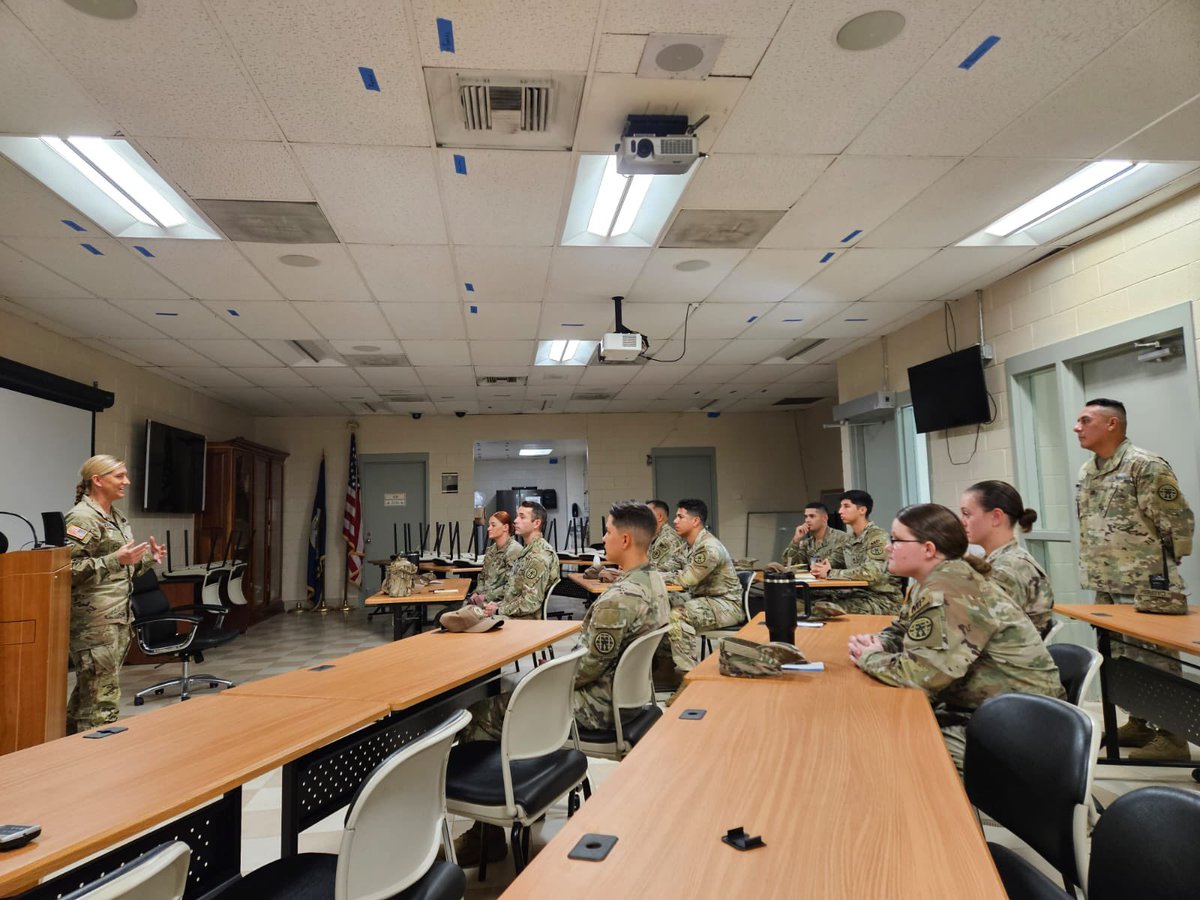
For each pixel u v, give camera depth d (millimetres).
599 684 2590
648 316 6199
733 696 1929
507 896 883
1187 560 4051
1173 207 4070
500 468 16891
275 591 10641
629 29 2514
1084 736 1359
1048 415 5211
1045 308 4992
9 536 5320
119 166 3572
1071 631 4992
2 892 1010
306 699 2004
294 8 2361
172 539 8180
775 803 1182
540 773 2133
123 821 1206
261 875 1584
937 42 2639
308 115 2992
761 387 9805
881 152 3443
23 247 4320
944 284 5488
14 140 3230
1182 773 3201
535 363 8000
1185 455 4117
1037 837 1411
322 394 9375
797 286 5473
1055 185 3828
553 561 4773
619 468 11891
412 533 11406
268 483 10352
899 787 1251
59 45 2512
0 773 1441
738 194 3877
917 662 2037
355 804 1295
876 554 5125
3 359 5156
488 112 2994
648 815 1133
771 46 2631
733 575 4777
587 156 3479
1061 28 2582
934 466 6309
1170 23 2566
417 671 2332
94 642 3695
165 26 2428
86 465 3912
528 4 2377
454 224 4121
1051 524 5180
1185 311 3980
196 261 4594
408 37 2523
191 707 1940
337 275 4918
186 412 8719
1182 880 950
